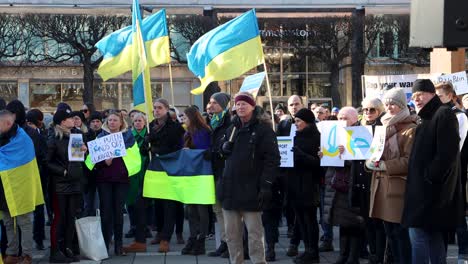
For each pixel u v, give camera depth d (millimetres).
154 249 9695
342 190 7930
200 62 10414
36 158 8750
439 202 5980
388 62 33844
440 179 5930
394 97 6910
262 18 30312
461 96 10586
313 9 32562
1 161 8000
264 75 9914
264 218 8719
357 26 29797
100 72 11906
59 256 8641
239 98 6934
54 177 8555
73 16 28859
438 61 13430
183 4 33688
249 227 6938
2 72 33438
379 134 6965
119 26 29219
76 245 9062
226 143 7078
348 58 34125
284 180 8484
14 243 8344
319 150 8305
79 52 29469
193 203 9047
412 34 5230
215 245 10102
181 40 31484
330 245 9477
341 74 34531
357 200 7742
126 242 10523
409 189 6148
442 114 5973
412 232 6223
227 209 6961
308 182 8320
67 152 8531
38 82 33969
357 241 7980
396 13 32719
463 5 4836
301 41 30469
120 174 9047
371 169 7137
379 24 30047
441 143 5914
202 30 29531
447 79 10750
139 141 10383
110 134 8914
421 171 6062
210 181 9023
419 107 6172
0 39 28906
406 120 6918
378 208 7051
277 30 30172
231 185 6926
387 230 7219
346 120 7914
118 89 34406
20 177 8055
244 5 34125
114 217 9133
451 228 6031
